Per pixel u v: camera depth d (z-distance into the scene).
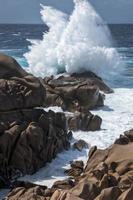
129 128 56.78
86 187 32.94
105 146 49.94
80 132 54.62
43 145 44.66
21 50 155.00
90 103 64.00
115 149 40.41
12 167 41.69
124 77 94.00
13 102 45.81
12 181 40.66
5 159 41.44
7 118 45.03
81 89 63.34
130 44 198.62
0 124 43.03
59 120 50.47
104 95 72.12
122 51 161.25
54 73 90.69
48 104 62.09
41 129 44.66
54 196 31.72
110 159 39.47
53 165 44.56
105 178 34.16
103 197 31.38
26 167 42.31
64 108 61.56
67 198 31.06
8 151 42.00
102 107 66.94
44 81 66.56
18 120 45.22
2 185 40.16
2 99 45.22
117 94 77.19
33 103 47.16
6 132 42.25
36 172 43.03
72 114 57.38
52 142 45.75
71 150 48.66
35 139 43.56
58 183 37.66
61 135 48.69
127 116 62.56
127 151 39.91
